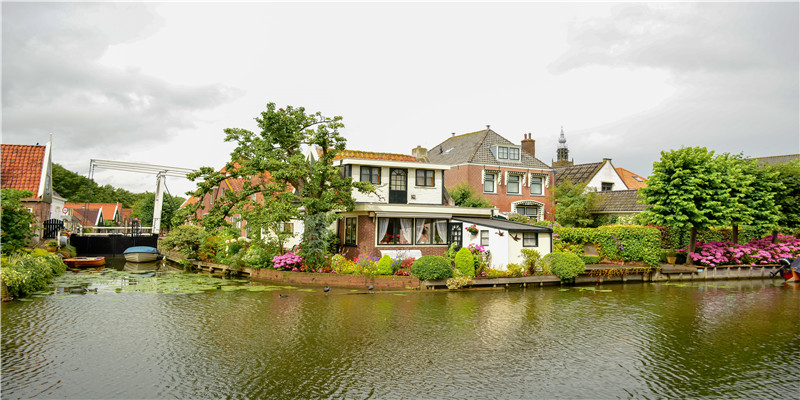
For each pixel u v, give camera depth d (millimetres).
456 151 46156
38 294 21125
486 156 43375
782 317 19219
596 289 26000
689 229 34375
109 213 74000
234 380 11234
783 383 11891
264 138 26234
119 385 10773
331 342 14375
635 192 42906
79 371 11578
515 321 17562
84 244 41188
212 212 25734
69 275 28000
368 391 10773
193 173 24656
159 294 21578
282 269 26312
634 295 24234
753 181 33750
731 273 32594
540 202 44375
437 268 23891
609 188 52062
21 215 25422
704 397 10945
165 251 41250
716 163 31469
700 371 12680
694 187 30266
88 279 26359
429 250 28188
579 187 43969
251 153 25797
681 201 30234
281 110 25766
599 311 19781
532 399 10555
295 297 21250
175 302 19750
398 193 29906
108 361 12336
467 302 20906
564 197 43781
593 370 12562
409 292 23156
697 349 14641
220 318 17078
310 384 11094
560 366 12805
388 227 27219
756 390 11414
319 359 12836
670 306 21297
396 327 16250
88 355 12758
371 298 21328
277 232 28078
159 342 14055
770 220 34250
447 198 33562
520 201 43062
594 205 43562
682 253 35000
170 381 11086
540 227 27797
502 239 26422
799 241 36125
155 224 43438
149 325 15930
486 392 10883
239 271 28906
